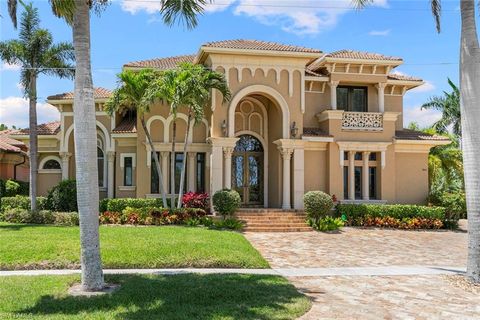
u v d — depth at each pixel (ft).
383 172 82.53
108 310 27.25
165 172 80.18
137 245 46.34
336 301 31.30
